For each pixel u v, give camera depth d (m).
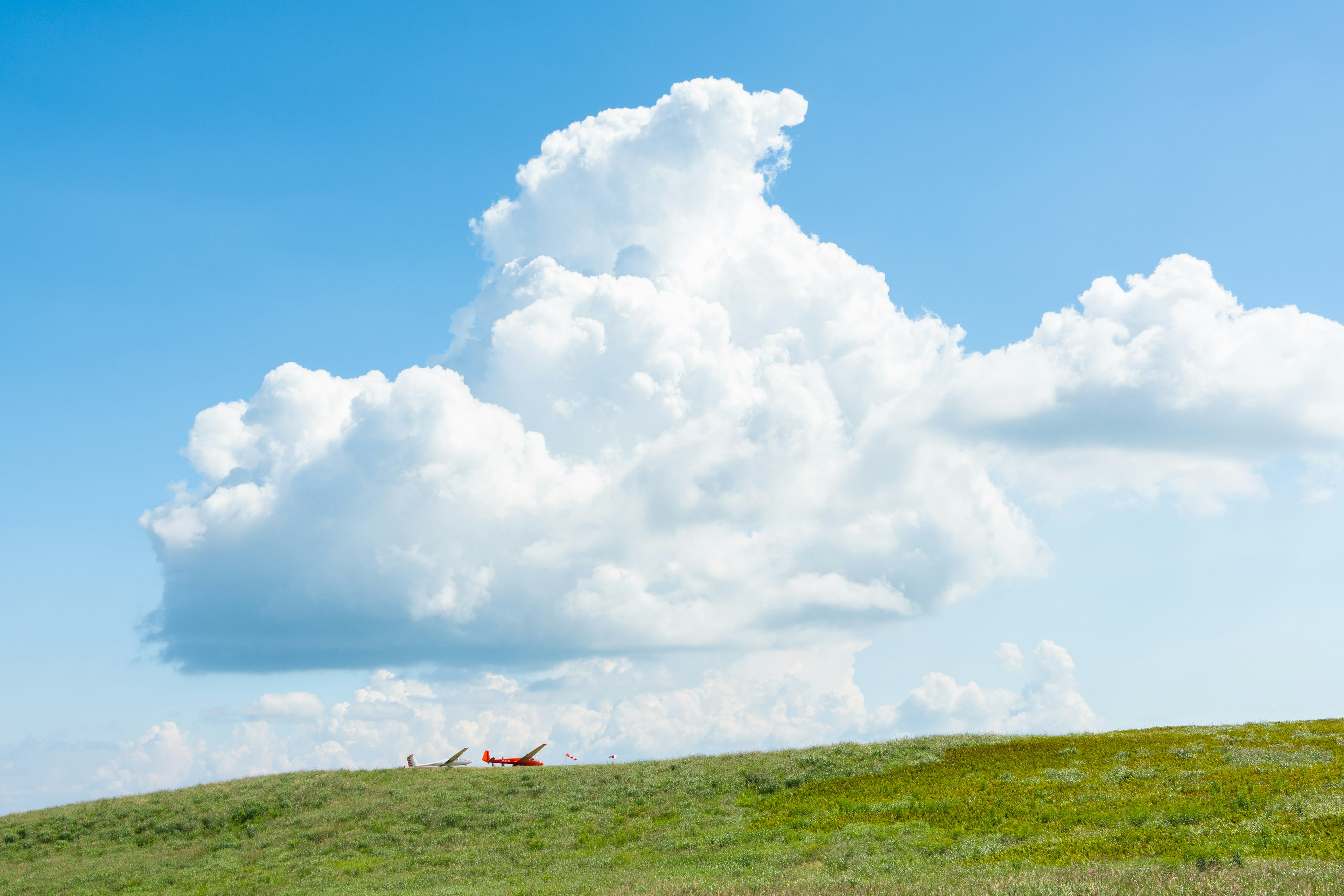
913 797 31.53
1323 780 25.73
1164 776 29.55
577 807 39.12
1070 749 36.72
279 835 40.44
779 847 27.06
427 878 30.53
